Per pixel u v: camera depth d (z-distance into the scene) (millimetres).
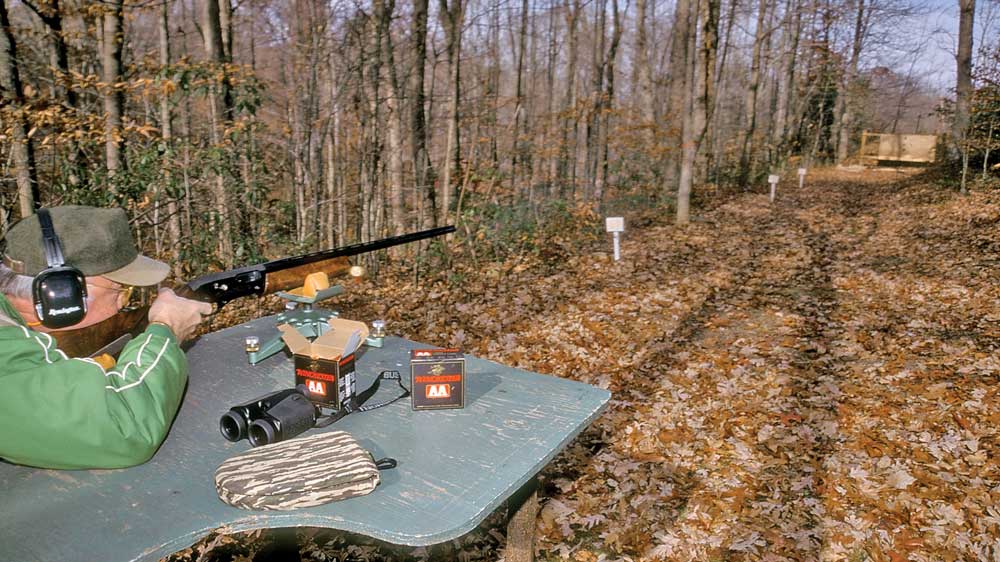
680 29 15242
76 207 1618
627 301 7484
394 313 7430
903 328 6094
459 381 1919
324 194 11445
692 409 4676
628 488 3738
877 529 3250
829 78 28406
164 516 1380
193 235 7477
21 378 1382
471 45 14805
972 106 14836
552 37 20000
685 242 11414
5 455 1443
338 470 1471
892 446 3980
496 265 9570
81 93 7895
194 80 7566
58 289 1445
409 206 11422
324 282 2248
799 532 3271
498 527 3420
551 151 14102
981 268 7988
